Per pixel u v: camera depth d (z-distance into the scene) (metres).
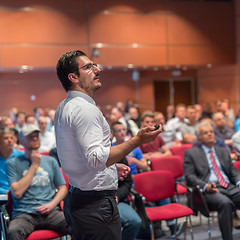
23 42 9.30
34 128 3.03
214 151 3.88
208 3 10.84
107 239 1.77
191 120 6.10
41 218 2.92
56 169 3.15
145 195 3.60
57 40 9.55
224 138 5.25
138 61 10.23
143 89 11.76
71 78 1.74
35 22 9.39
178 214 3.31
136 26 10.20
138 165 4.08
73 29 9.69
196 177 3.72
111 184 1.79
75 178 1.75
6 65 9.19
